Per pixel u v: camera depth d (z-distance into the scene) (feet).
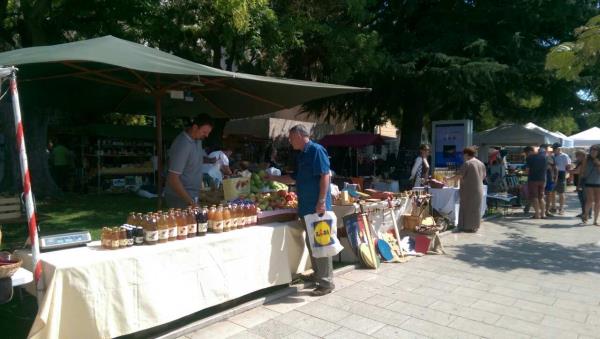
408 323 13.12
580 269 19.62
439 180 30.45
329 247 14.89
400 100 54.19
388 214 21.63
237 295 13.23
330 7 37.22
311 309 14.02
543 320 13.58
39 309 9.33
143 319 10.82
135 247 11.37
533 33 47.44
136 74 18.07
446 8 49.26
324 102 57.72
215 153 25.99
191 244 11.98
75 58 12.79
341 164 62.59
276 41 33.06
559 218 34.42
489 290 16.34
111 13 30.68
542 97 54.70
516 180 41.73
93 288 9.95
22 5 28.02
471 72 39.52
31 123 33.83
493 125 89.86
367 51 37.60
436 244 22.18
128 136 45.47
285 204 16.33
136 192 41.68
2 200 22.00
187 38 35.22
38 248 9.95
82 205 33.27
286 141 67.26
